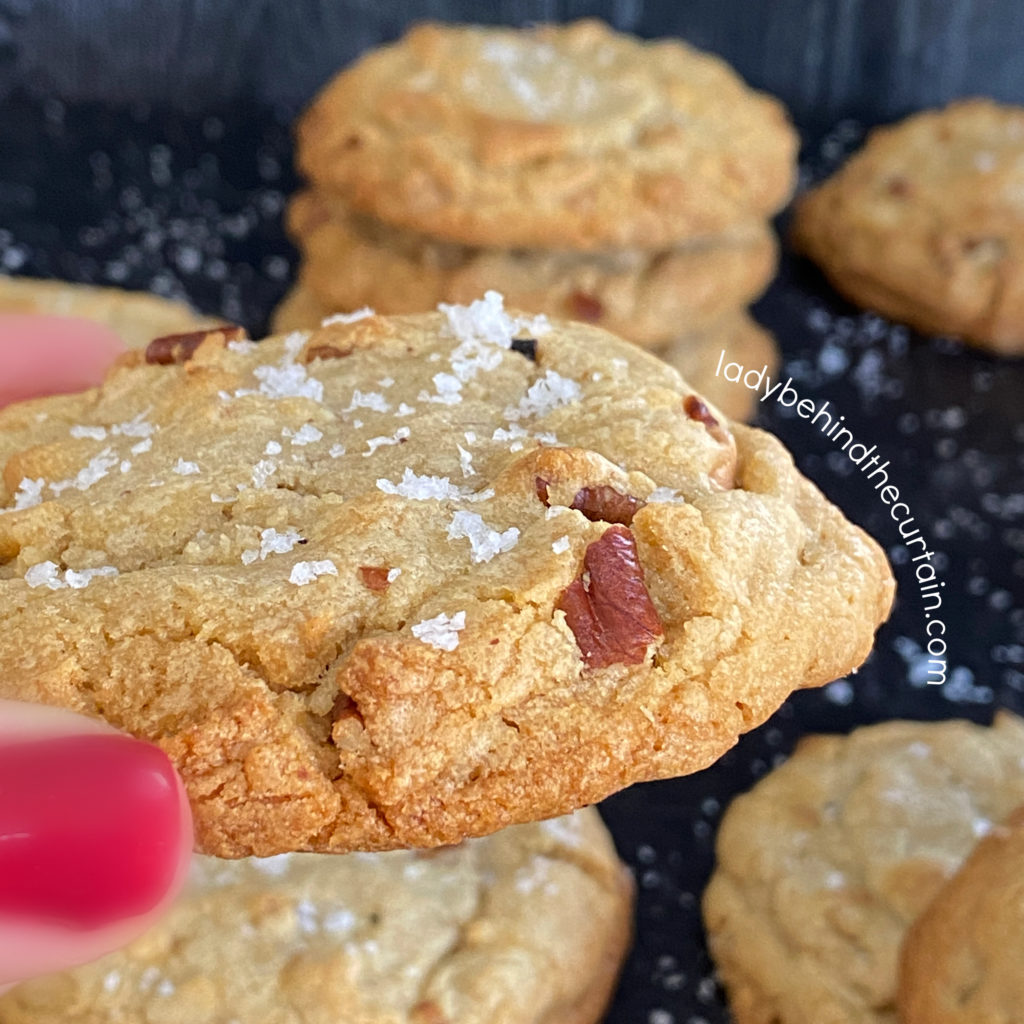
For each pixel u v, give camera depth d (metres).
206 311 0.33
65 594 0.19
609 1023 0.25
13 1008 0.23
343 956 0.24
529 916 0.25
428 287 0.31
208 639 0.19
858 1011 0.24
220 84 0.38
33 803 0.18
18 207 0.35
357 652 0.19
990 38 0.38
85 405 0.22
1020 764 0.27
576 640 0.19
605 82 0.32
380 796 0.18
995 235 0.33
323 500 0.20
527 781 0.18
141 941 0.23
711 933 0.26
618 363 0.21
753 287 0.32
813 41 0.38
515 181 0.30
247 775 0.18
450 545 0.19
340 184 0.31
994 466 0.31
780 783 0.27
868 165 0.35
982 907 0.23
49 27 0.37
